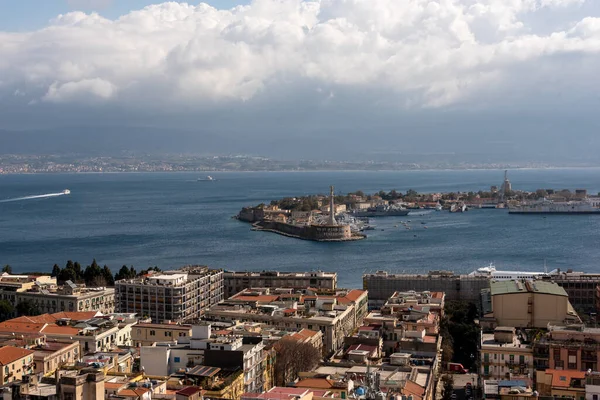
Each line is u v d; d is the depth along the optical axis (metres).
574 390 194.00
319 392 178.75
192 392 171.88
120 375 181.88
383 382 195.25
